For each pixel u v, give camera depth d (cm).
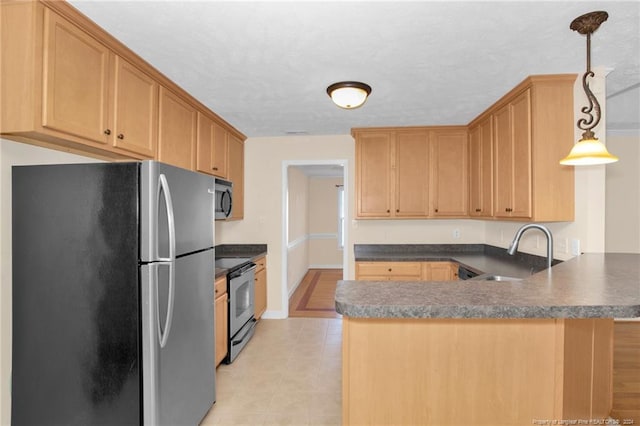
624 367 193
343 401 120
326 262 801
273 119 348
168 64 215
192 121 284
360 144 389
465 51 200
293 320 420
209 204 225
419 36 183
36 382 164
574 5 156
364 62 214
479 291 130
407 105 304
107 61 183
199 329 208
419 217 384
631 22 170
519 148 261
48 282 164
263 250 429
